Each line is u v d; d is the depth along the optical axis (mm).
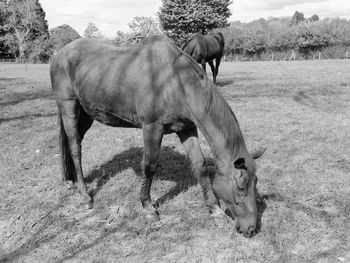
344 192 4371
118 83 3680
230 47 42562
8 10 44250
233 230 3584
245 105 9555
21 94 12281
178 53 3467
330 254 3225
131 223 3807
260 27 44375
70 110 4293
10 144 6559
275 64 26984
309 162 5355
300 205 4074
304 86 12453
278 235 3494
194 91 3314
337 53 37344
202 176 3719
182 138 3801
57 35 49094
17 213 4059
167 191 4469
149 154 3664
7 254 3357
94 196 4406
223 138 3193
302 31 38906
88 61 4023
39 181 4883
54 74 4348
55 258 3279
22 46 44125
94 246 3436
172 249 3363
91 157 5684
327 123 7531
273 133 6895
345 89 11570
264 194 4305
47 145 6500
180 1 23766
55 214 4035
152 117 3541
